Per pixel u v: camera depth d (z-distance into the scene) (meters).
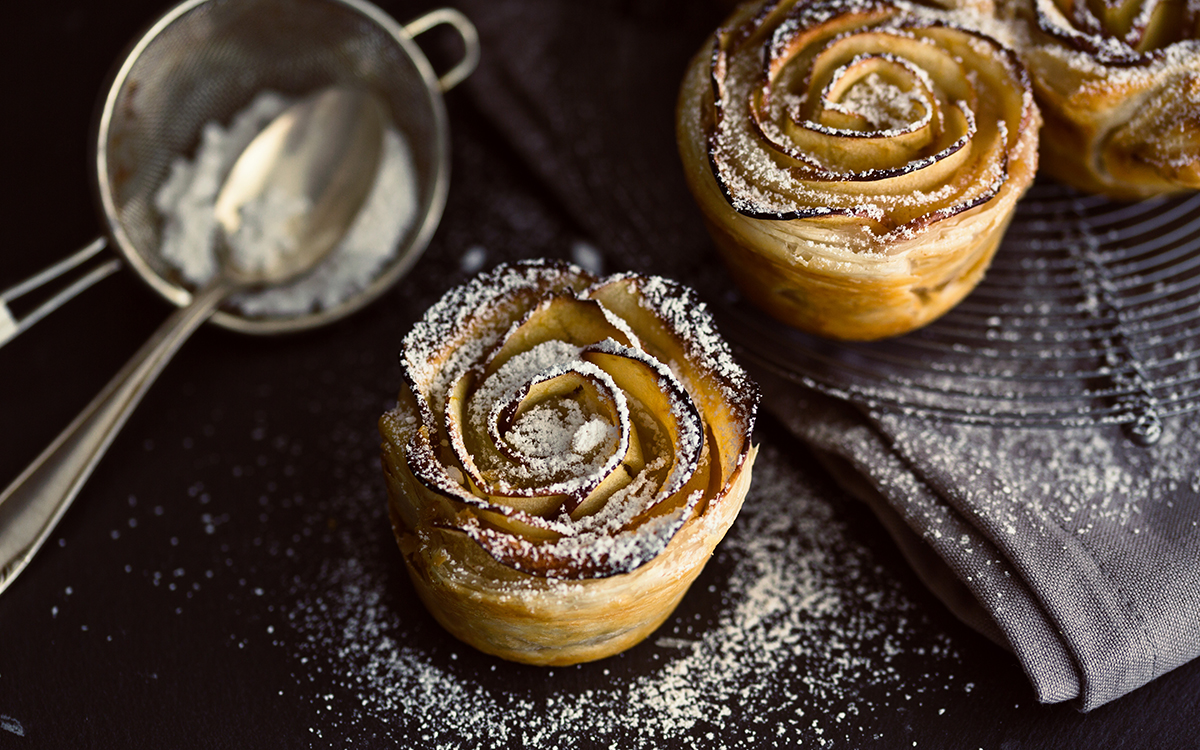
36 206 0.63
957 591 0.56
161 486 0.59
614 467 0.51
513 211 0.63
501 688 0.56
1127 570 0.54
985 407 0.57
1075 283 0.60
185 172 0.63
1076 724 0.54
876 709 0.55
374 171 0.63
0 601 0.57
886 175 0.54
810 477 0.59
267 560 0.58
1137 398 0.57
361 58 0.63
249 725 0.55
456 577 0.52
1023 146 0.55
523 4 0.66
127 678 0.56
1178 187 0.58
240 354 0.61
